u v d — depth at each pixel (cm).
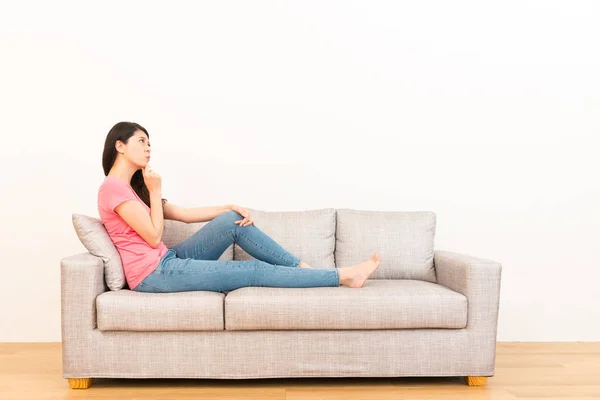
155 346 235
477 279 242
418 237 300
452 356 240
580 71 334
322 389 237
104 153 261
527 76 334
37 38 324
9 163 324
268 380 252
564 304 333
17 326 325
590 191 332
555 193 334
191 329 234
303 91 332
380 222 305
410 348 239
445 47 335
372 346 238
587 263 333
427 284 267
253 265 250
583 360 287
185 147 329
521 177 334
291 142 332
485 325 241
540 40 332
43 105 325
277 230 300
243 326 234
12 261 324
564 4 335
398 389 238
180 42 328
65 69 325
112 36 327
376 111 334
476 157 333
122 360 234
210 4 329
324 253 299
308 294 238
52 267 326
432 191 334
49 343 322
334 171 333
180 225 295
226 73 330
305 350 237
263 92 331
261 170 331
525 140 334
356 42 334
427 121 334
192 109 329
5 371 262
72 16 326
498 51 335
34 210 325
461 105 334
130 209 246
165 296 237
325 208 328
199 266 249
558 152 334
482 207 333
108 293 239
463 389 238
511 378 254
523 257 333
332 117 333
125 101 328
